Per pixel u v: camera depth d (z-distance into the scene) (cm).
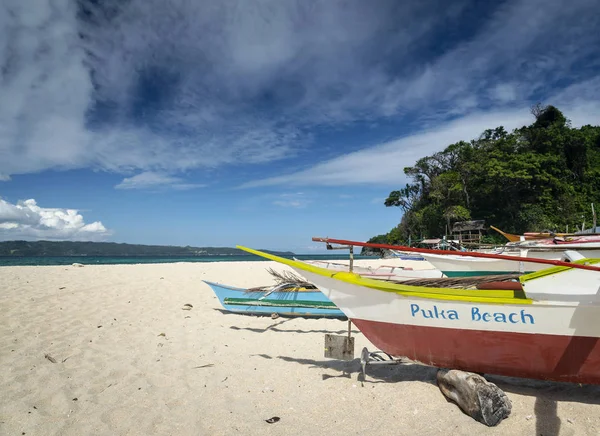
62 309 799
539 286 366
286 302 787
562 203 4166
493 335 367
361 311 421
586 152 4966
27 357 512
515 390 380
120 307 846
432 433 314
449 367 394
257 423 343
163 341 605
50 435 323
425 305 390
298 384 424
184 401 389
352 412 355
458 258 955
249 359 516
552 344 351
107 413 362
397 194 5625
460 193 4628
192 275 1449
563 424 316
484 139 5441
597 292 345
